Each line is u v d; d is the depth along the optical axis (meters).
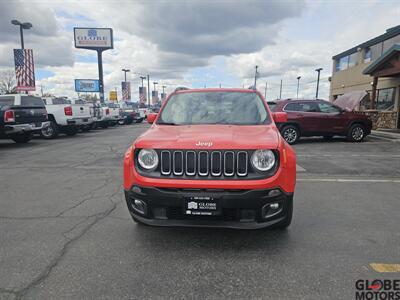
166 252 3.26
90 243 3.47
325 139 13.46
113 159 9.05
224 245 3.41
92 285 2.67
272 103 12.47
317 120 11.73
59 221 4.14
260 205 2.96
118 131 19.45
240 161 3.00
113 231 3.80
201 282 2.71
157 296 2.52
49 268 2.94
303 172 7.07
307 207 4.65
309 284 2.67
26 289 2.61
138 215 3.26
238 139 3.14
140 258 3.13
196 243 3.46
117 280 2.74
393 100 18.72
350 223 4.03
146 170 3.15
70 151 10.68
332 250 3.28
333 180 6.36
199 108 4.28
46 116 12.88
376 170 7.27
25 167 7.88
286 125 11.66
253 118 4.04
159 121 4.18
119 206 4.73
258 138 3.20
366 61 23.02
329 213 4.40
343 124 12.08
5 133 11.09
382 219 4.17
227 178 2.99
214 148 2.99
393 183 6.12
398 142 12.30
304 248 3.33
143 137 3.39
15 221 4.14
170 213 3.15
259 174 3.00
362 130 12.34
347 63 26.33
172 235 3.67
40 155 9.82
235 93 4.55
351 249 3.30
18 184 6.12
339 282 2.70
